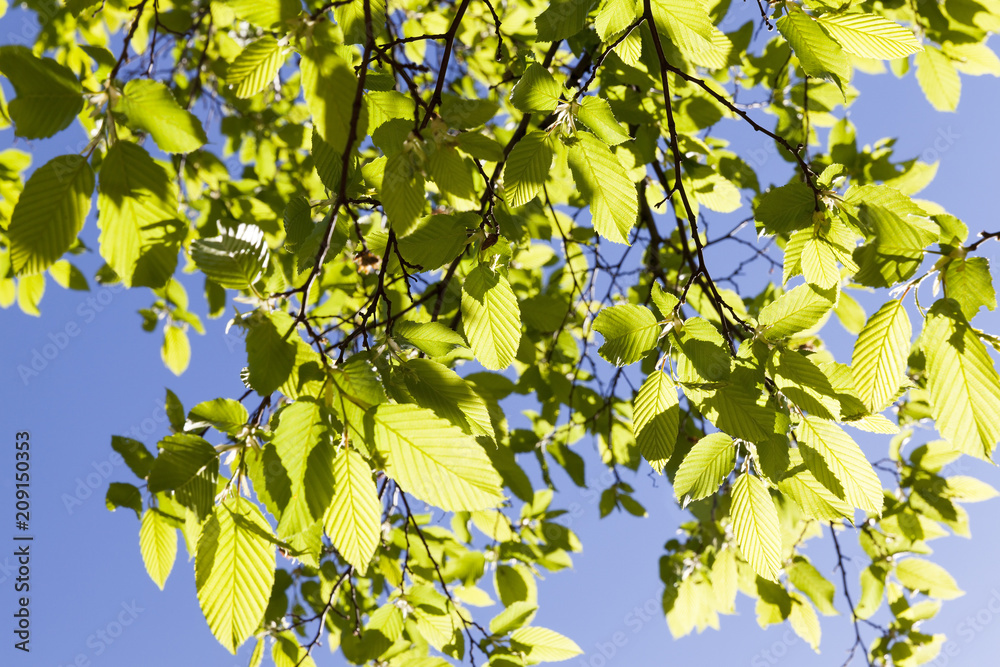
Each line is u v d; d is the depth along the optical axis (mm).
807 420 1210
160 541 1201
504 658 1573
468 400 1161
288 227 1254
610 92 1604
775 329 1205
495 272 1206
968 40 1520
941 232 1199
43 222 1075
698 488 1203
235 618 1101
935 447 2080
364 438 1110
